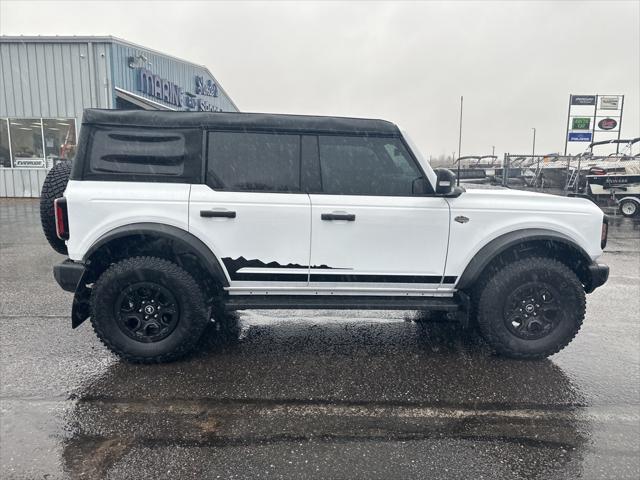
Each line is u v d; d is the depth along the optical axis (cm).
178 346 341
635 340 409
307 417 274
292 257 350
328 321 451
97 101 1470
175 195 336
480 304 359
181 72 2023
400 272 359
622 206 1403
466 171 1361
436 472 226
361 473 224
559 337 359
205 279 357
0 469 222
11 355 355
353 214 347
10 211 1274
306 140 352
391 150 357
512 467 231
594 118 2180
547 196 384
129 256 352
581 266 373
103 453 236
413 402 294
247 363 349
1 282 567
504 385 319
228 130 347
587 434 262
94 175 338
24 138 1516
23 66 1468
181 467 226
